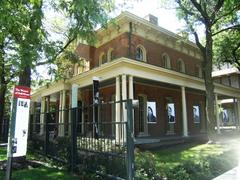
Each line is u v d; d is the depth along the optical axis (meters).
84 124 8.20
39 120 13.06
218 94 24.22
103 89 20.16
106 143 6.98
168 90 21.70
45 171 8.22
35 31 8.26
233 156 10.52
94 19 8.97
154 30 19.08
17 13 7.29
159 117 20.20
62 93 19.88
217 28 21.16
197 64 25.31
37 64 10.39
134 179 6.05
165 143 15.46
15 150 5.79
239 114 27.66
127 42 17.12
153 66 15.55
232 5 18.09
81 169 7.81
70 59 13.58
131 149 6.03
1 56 12.88
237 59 27.20
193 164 8.14
